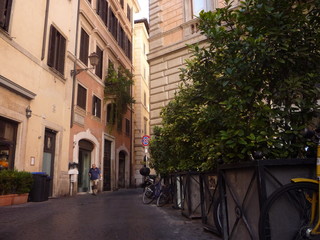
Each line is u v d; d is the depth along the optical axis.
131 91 27.00
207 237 4.38
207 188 4.81
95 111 18.81
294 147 3.58
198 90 4.69
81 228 5.18
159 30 12.91
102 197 13.52
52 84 13.46
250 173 3.21
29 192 10.58
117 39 23.92
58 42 14.35
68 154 14.81
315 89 3.60
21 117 11.01
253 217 3.15
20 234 4.67
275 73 3.88
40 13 12.63
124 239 4.30
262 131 3.39
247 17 3.90
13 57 10.59
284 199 3.00
